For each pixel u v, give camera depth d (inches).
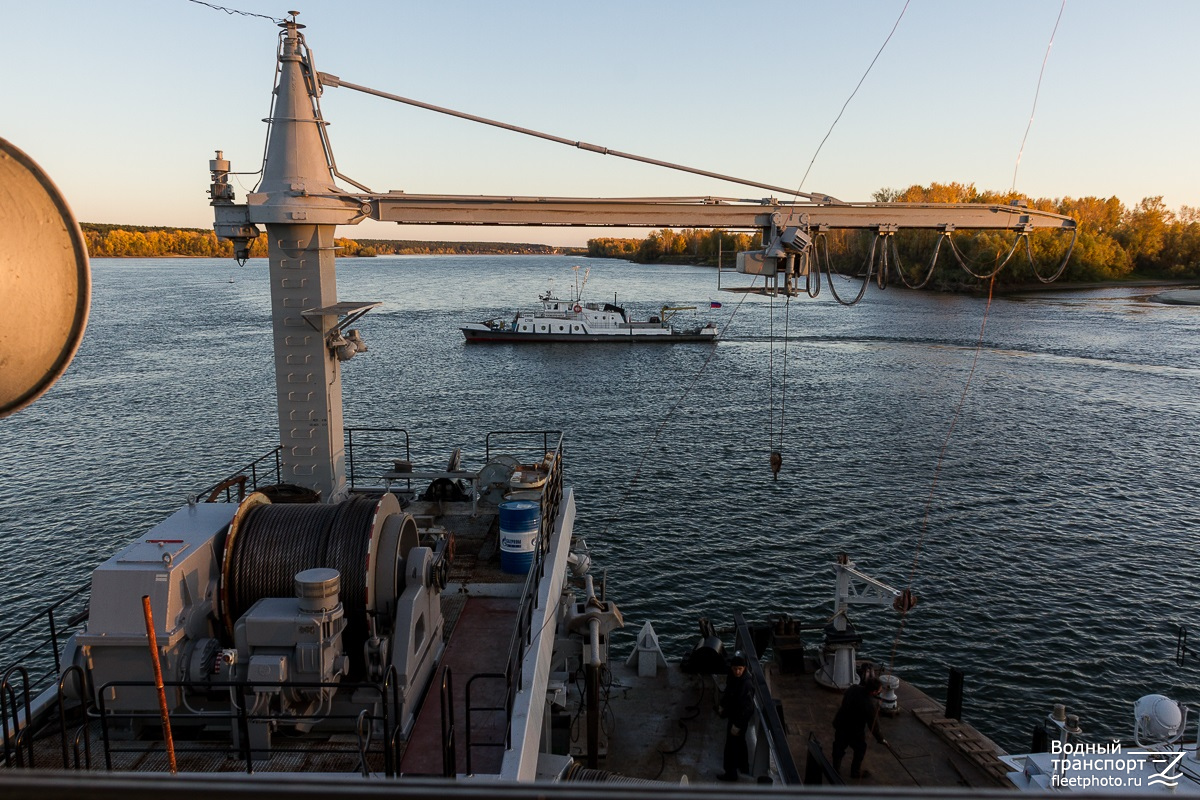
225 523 384.8
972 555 1274.6
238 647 341.4
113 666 344.5
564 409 2362.2
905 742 618.5
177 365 2967.5
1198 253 6284.5
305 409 574.2
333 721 367.9
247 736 323.9
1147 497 1537.9
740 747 542.3
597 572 1219.2
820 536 1354.6
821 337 3846.0
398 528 388.2
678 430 2082.9
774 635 740.0
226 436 1941.4
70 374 2780.5
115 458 1756.9
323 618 339.9
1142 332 3754.9
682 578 1200.8
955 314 4640.8
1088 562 1248.8
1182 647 942.4
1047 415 2198.6
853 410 2290.8
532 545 524.7
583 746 582.9
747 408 2345.0
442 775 331.0
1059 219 610.9
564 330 3833.7
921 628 1052.5
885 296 5718.5
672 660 973.8
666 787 54.0
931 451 1852.9
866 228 597.0
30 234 117.5
